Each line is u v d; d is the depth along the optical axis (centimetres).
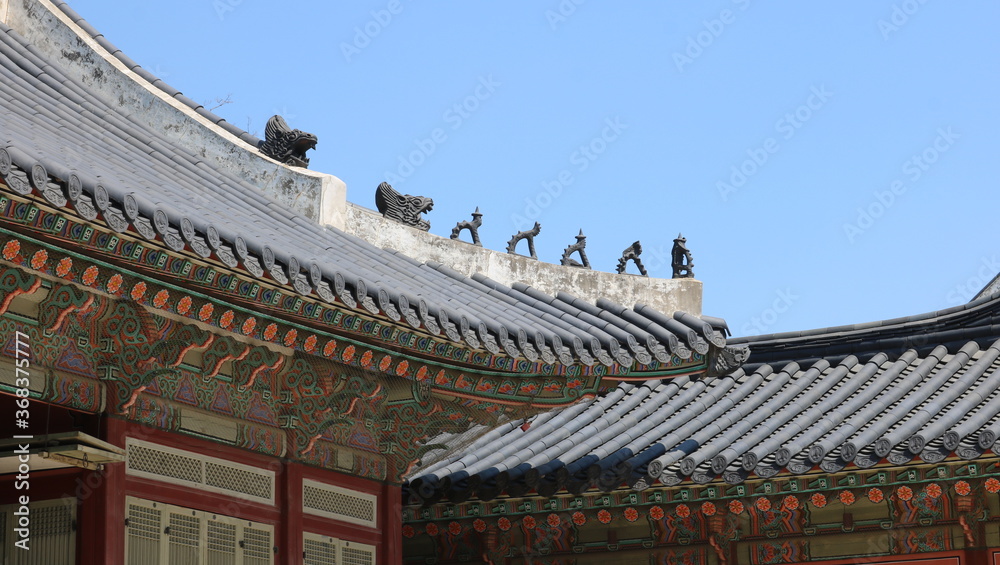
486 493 1802
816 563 1788
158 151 1527
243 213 1445
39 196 950
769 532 1814
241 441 1416
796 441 1739
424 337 1372
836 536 1781
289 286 1182
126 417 1268
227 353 1327
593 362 1536
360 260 1527
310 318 1257
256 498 1432
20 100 1413
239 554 1393
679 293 2156
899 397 1866
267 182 1694
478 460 1934
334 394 1483
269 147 1733
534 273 2053
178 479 1330
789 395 1995
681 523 1848
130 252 1067
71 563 1224
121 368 1262
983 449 1530
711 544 1827
